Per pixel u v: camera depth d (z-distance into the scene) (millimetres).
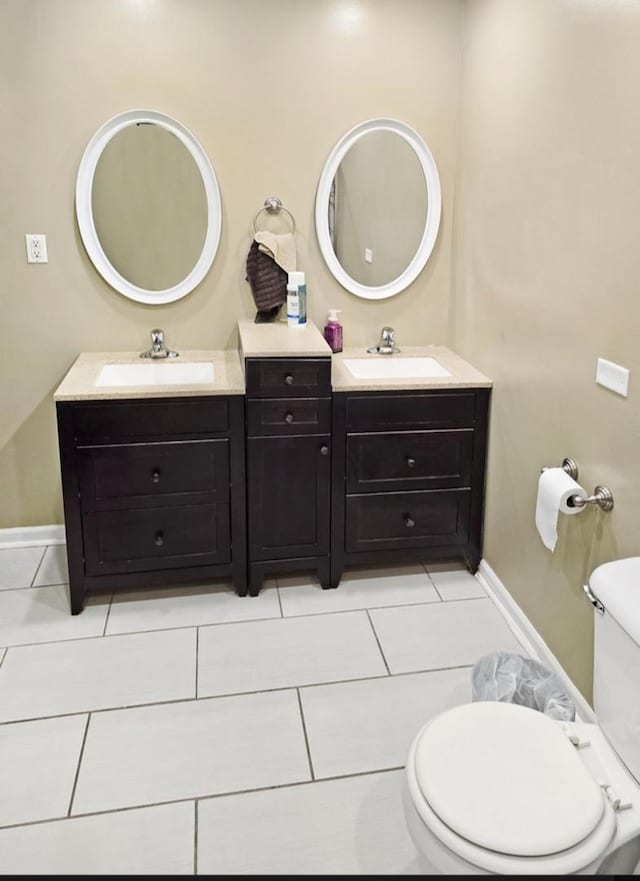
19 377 3041
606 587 1658
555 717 2051
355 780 2014
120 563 2738
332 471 2771
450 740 1595
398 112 2977
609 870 1548
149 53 2775
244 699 2307
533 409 2443
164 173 2893
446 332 3264
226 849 1813
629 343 1875
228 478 2717
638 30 1776
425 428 2793
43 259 2918
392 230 3098
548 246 2281
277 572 2938
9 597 2832
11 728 2178
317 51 2867
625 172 1854
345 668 2445
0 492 3158
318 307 3162
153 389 2584
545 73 2248
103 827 1868
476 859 1371
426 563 3107
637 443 1867
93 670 2428
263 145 2930
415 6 2875
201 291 3053
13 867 1761
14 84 2727
